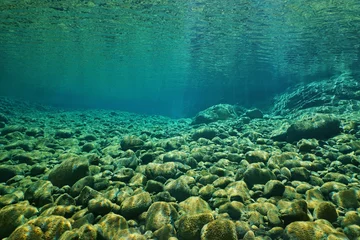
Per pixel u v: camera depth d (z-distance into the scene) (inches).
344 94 705.6
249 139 424.5
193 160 295.0
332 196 193.3
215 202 189.6
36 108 1223.5
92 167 277.0
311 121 390.0
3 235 157.5
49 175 243.6
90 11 571.2
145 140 485.7
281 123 569.9
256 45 773.3
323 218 162.2
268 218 162.6
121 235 148.6
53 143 421.4
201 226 148.8
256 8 482.3
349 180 226.5
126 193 202.4
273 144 375.9
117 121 848.3
